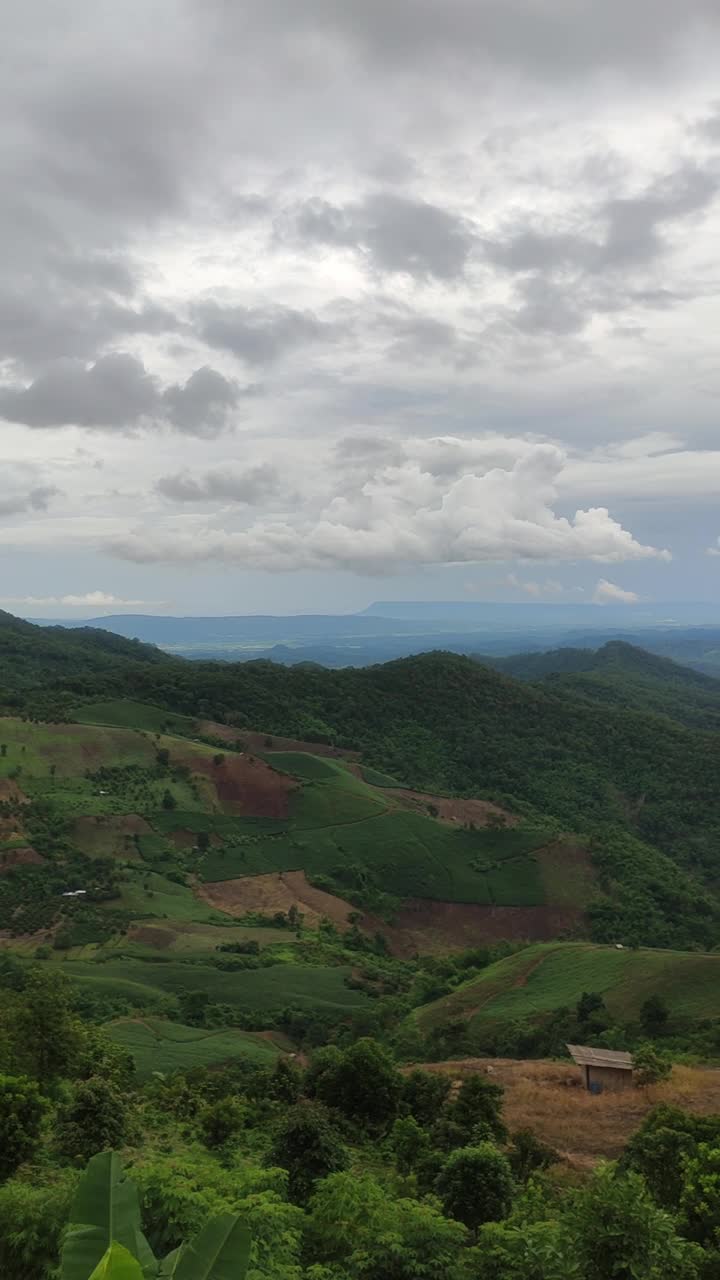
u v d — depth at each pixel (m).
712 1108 39.56
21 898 100.88
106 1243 7.55
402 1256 16.25
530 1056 61.88
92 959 88.88
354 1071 37.50
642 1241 13.24
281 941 101.31
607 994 69.69
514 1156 30.67
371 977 92.50
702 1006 63.69
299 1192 23.42
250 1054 64.19
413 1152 29.83
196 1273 7.02
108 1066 36.50
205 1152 27.98
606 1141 36.09
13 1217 14.41
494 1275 15.96
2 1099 21.34
